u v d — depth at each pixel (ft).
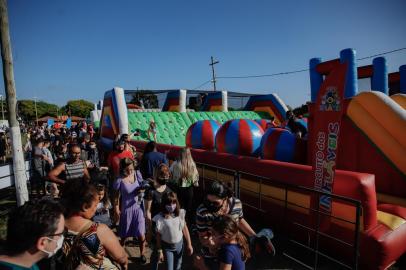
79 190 7.25
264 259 13.91
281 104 58.90
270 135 19.48
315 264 12.36
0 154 43.91
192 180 16.20
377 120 15.31
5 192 25.94
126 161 13.70
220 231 7.49
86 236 6.92
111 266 7.25
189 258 14.40
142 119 45.75
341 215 12.76
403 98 18.61
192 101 85.40
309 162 18.22
